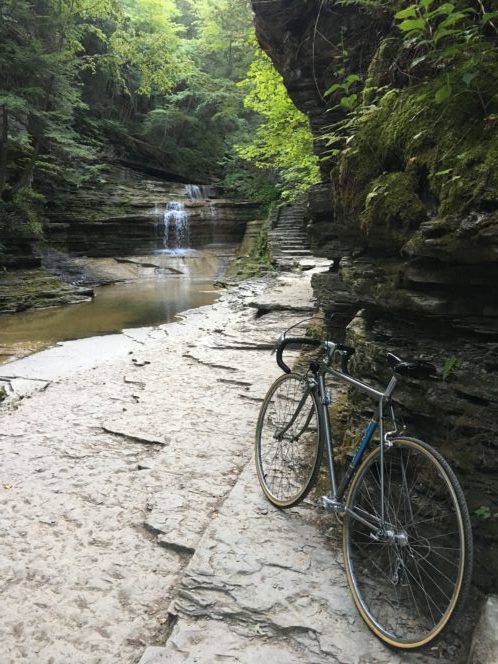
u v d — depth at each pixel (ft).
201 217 79.15
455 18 6.91
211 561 8.30
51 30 57.41
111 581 8.23
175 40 97.40
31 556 8.83
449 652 6.49
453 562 6.79
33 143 62.39
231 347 24.32
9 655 6.78
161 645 6.95
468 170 6.44
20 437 14.20
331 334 16.03
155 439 13.79
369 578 7.81
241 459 12.56
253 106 37.40
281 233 64.18
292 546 8.72
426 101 7.61
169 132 102.73
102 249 70.85
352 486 7.60
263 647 6.70
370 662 6.43
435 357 7.95
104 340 29.89
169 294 49.70
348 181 8.98
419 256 7.50
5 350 28.30
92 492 11.06
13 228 50.90
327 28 13.19
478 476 7.02
